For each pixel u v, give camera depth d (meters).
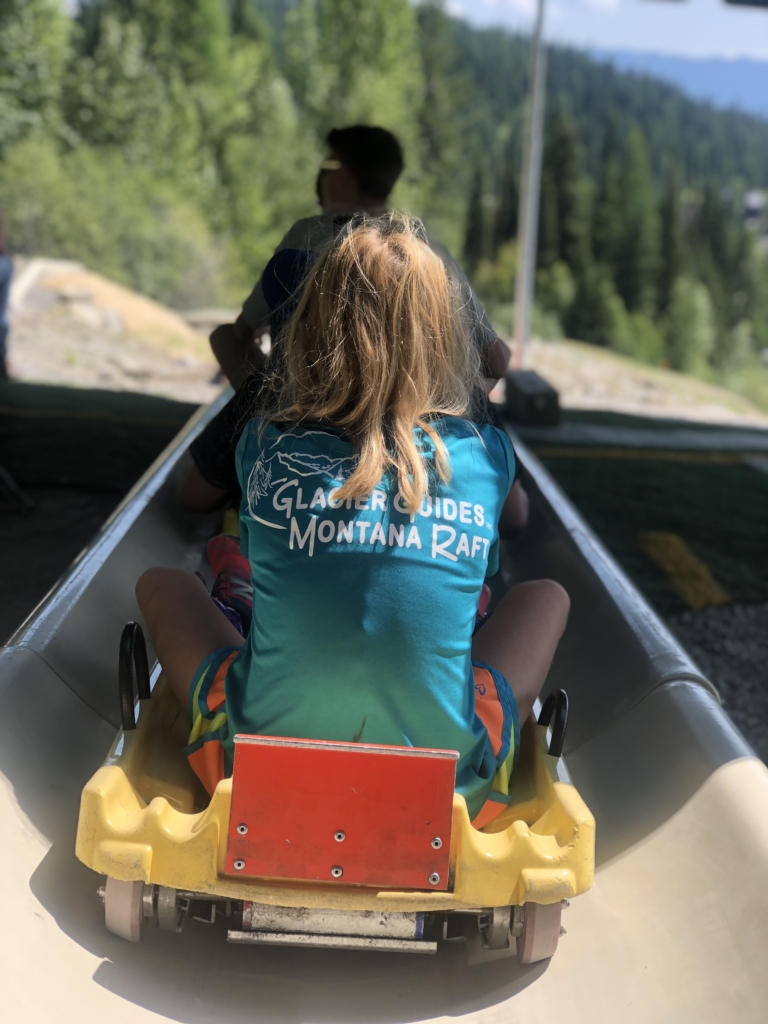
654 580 4.96
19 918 1.62
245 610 2.24
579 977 1.70
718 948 1.64
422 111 68.31
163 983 1.66
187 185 46.44
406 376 1.56
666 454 8.50
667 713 2.11
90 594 2.44
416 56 61.94
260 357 2.80
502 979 1.72
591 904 1.85
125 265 28.17
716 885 1.73
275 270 2.54
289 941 1.58
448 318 1.63
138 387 11.46
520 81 133.00
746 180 156.88
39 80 43.03
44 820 1.82
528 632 1.90
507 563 3.18
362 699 1.52
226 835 1.50
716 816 1.83
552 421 9.34
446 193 70.25
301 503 1.54
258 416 1.70
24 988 1.53
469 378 1.72
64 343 13.25
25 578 3.94
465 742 1.59
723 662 4.06
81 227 27.27
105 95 45.34
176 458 3.44
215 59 54.75
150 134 45.72
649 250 89.88
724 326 98.75
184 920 1.75
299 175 52.03
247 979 1.70
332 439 1.57
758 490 7.20
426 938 1.75
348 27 54.72
